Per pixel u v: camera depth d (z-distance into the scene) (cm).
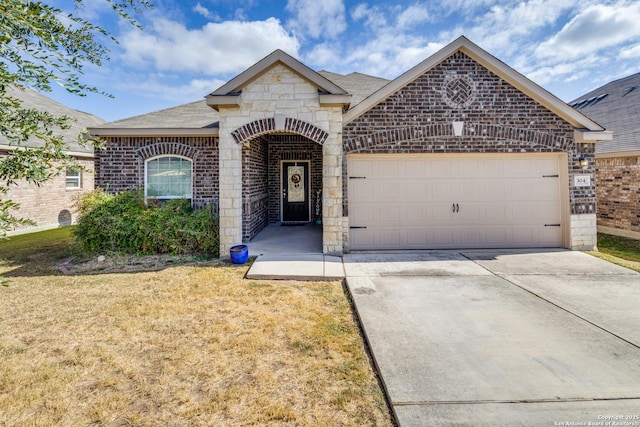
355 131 788
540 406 265
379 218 823
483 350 351
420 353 346
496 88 791
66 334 400
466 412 259
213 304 491
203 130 903
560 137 800
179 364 335
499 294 518
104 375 316
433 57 772
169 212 816
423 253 792
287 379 310
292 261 709
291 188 1288
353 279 596
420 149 793
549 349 351
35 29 219
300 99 756
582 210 812
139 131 902
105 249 774
